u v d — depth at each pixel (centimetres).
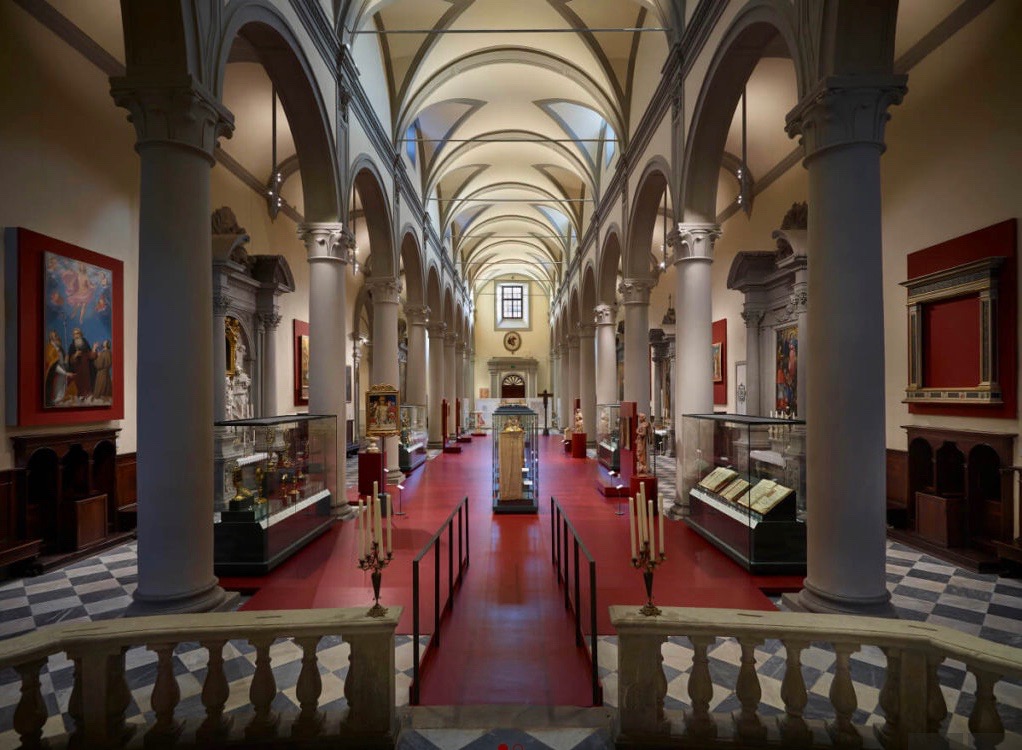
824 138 435
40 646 258
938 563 608
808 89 461
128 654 408
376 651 290
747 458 606
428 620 469
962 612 476
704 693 285
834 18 426
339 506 825
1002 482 586
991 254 597
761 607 487
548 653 409
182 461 446
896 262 746
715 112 738
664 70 877
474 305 3566
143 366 443
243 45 820
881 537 429
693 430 778
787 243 903
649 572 295
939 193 670
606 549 677
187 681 369
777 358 1052
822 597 436
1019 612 476
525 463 1008
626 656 287
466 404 2852
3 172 589
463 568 604
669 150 894
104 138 726
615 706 338
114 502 736
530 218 2461
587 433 1938
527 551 673
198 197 457
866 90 423
